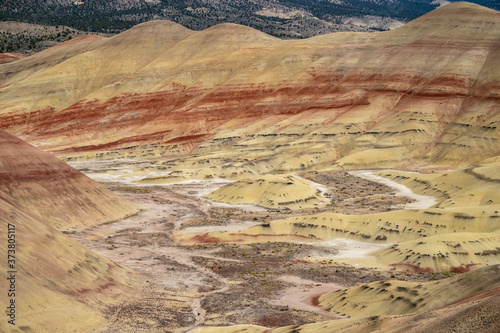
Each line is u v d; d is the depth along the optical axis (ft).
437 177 322.14
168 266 183.42
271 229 233.76
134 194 333.83
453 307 94.68
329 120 507.30
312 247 212.43
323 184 367.25
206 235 235.40
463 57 524.11
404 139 448.24
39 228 140.26
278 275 175.01
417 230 215.72
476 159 407.23
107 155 502.79
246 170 411.54
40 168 236.63
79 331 112.37
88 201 250.78
